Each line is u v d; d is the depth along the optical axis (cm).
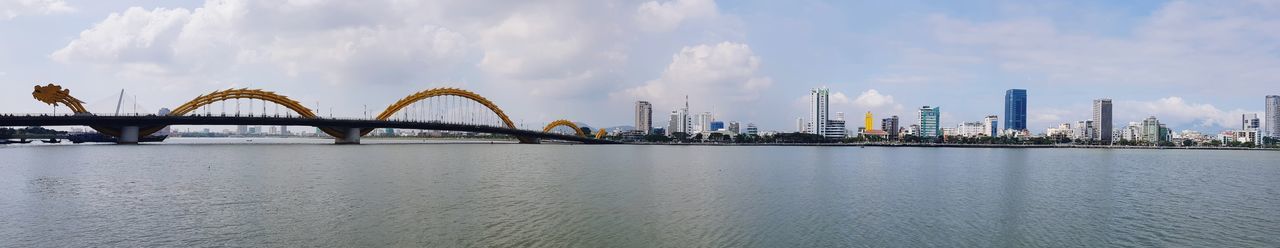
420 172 8650
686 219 4869
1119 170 11462
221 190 6269
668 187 7062
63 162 9694
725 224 4675
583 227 4512
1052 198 6444
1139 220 5109
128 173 7950
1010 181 8475
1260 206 6006
